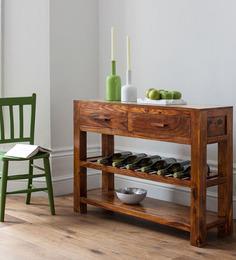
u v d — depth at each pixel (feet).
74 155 11.27
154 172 9.89
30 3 12.49
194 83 11.32
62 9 12.70
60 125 12.91
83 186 11.24
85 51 13.29
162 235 9.82
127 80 10.66
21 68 12.66
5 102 11.50
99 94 13.57
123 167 10.40
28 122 12.71
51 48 12.53
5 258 8.48
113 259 8.47
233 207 10.86
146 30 12.20
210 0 10.87
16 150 10.98
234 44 10.55
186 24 11.35
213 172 10.43
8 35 12.57
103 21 13.33
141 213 9.96
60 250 8.89
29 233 9.82
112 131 10.37
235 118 10.66
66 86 12.94
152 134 9.64
